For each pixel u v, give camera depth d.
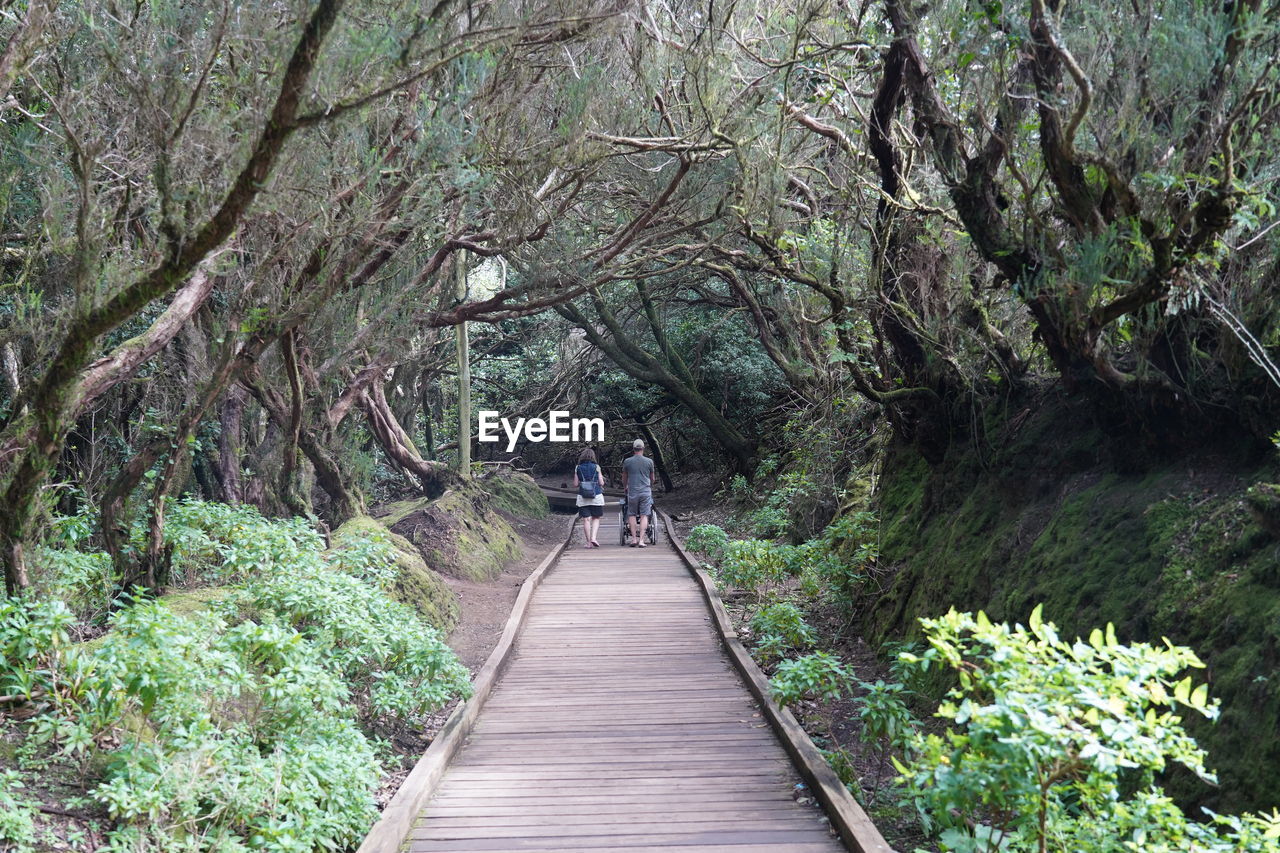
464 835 5.28
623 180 11.25
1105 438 6.96
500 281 22.42
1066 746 3.43
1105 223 5.57
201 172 4.79
